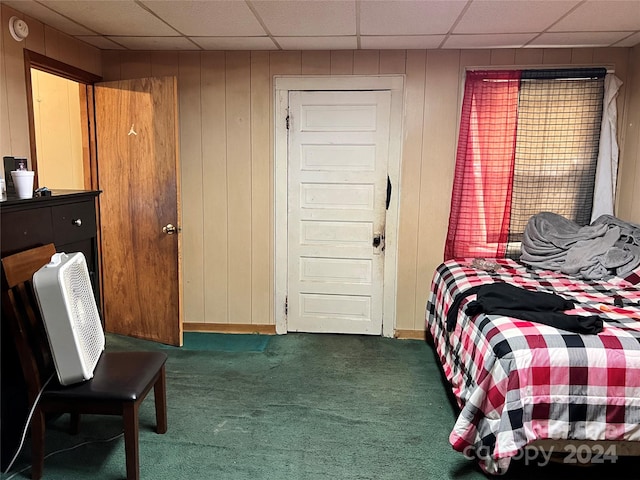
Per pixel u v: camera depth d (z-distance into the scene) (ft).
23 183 7.30
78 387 6.55
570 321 6.77
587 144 11.75
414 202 12.44
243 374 10.52
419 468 7.25
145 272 12.11
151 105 11.38
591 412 6.29
